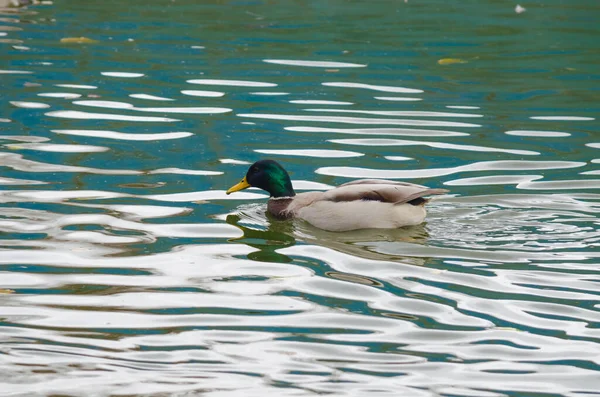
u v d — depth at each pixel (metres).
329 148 15.31
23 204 12.52
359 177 13.99
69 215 12.18
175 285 10.11
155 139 15.62
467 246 11.16
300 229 12.07
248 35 23.61
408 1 28.53
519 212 12.30
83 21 24.86
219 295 9.87
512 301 9.63
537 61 21.23
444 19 25.83
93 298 9.72
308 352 8.58
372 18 25.91
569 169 14.20
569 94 18.61
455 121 16.83
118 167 14.23
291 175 14.05
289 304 9.65
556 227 11.75
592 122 16.77
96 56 21.11
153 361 8.38
